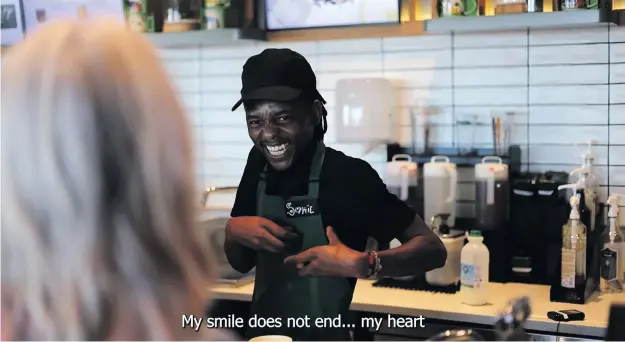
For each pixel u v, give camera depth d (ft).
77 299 2.32
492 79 8.19
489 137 8.24
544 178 7.57
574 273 6.61
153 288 2.43
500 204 7.42
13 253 2.30
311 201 6.22
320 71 8.87
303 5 8.23
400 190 7.84
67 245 2.28
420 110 8.48
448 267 7.14
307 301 6.22
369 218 6.24
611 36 7.66
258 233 6.29
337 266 6.15
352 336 6.52
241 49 9.03
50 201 2.26
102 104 2.35
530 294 6.93
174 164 2.47
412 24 8.11
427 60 8.43
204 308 2.63
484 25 7.26
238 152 9.02
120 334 2.37
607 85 7.72
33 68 2.35
